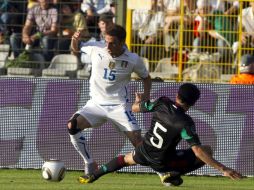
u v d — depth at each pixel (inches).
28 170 1445.6
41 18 1884.8
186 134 1010.7
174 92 1429.6
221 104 1432.1
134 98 1427.2
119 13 1747.0
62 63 1753.2
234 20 1750.7
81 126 1237.1
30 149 1451.8
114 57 1227.9
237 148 1434.5
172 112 1031.0
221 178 1421.0
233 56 1742.1
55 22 1881.2
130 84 1427.2
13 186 1160.8
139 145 1086.4
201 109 1432.1
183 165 1069.1
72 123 1231.5
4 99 1453.0
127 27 1724.9
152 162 1072.8
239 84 1433.3
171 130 1027.9
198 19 1749.5
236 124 1433.3
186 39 1752.0
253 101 1432.1
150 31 1740.9
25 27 1884.8
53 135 1448.1
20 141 1453.0
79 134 1241.4
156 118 1047.6
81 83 1444.4
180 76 1740.9
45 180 1256.8
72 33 1865.2
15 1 1870.1
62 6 1913.1
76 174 1406.3
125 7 1742.1
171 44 1743.4
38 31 1883.6
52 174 1180.5
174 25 1748.3
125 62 1230.3
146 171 1443.2
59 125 1448.1
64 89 1445.6
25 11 1929.1
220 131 1433.3
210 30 1734.7
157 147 1055.0
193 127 1016.9
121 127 1247.5
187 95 1028.5
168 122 1028.5
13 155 1454.2
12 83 1451.8
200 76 1739.7
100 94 1248.8
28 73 1811.0
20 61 1825.8
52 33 1875.0
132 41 1743.4
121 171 1443.2
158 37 1743.4
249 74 1571.1
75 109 1444.4
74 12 1921.8
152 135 1058.1
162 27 1745.8
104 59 1234.6
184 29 1748.3
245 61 1569.9
